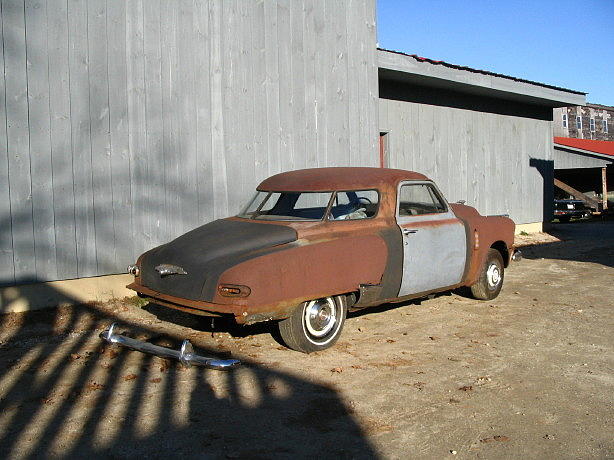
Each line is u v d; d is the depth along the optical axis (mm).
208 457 3820
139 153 8219
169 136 8508
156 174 8391
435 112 14344
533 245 14906
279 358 5809
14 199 7180
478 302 8297
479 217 8055
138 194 8219
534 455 3873
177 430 4211
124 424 4305
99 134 7844
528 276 10406
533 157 17641
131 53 8109
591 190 34406
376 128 11328
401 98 13484
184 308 5547
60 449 3918
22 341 6375
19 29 7164
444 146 14602
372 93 11242
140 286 6164
